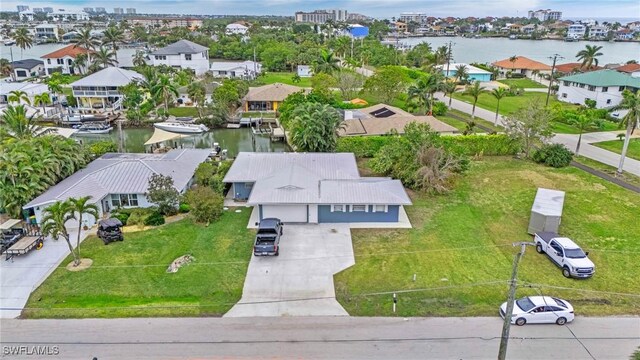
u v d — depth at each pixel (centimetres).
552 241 3238
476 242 3516
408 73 11138
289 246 3434
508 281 2983
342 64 12581
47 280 2972
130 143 6825
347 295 2827
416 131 4794
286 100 7194
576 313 2650
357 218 3828
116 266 3144
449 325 2544
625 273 3077
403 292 2862
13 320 2591
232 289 2886
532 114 5328
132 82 8425
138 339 2430
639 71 9975
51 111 8031
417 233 3653
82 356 2305
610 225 3756
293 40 17088
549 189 4288
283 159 4672
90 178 4088
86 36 12344
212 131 7519
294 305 2727
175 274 3044
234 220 3888
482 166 5272
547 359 2275
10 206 3753
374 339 2427
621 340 2417
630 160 5422
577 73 9962
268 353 2322
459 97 9588
